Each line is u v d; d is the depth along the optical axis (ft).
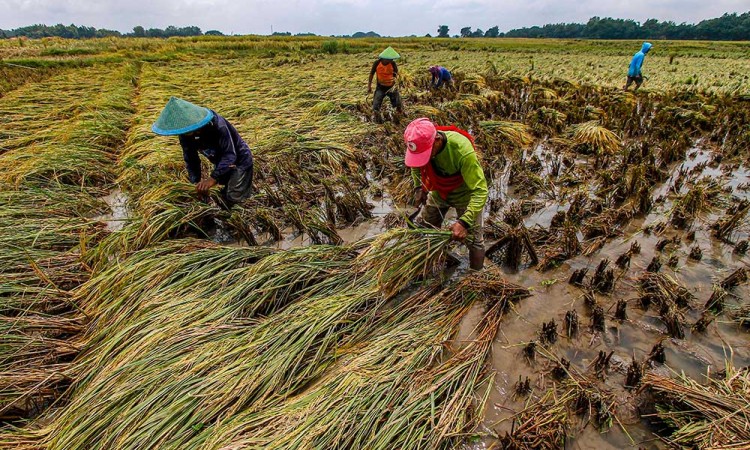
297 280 11.33
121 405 8.10
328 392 8.25
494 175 20.39
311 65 69.00
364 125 27.84
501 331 10.57
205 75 55.26
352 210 16.63
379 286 10.98
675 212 15.29
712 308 10.82
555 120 28.12
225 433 7.47
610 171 19.76
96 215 17.69
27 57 76.64
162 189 16.29
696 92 37.88
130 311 10.60
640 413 8.26
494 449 7.80
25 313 10.59
